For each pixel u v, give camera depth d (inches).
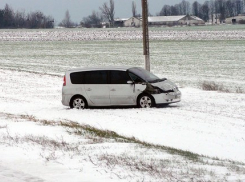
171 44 4690.0
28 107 1219.2
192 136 803.4
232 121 925.8
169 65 2738.7
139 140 738.2
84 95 1138.0
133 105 1120.8
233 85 1802.4
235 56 3272.6
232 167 509.7
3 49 4416.8
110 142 673.6
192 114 1011.9
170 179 440.5
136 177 454.0
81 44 5019.7
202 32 6614.2
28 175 483.8
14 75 2169.0
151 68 2571.4
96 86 1131.3
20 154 581.6
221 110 1055.0
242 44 4490.7
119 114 1042.1
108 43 5103.3
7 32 7834.6
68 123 905.5
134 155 568.7
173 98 1109.1
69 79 1151.0
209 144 745.0
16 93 1539.1
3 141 670.5
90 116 1033.5
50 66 2753.4
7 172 498.6
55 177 471.5
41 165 522.3
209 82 1766.7
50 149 603.8
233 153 685.9
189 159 552.7
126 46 4574.3
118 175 463.5
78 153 575.5
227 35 5895.7
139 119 972.6
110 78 1126.4
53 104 1270.9
